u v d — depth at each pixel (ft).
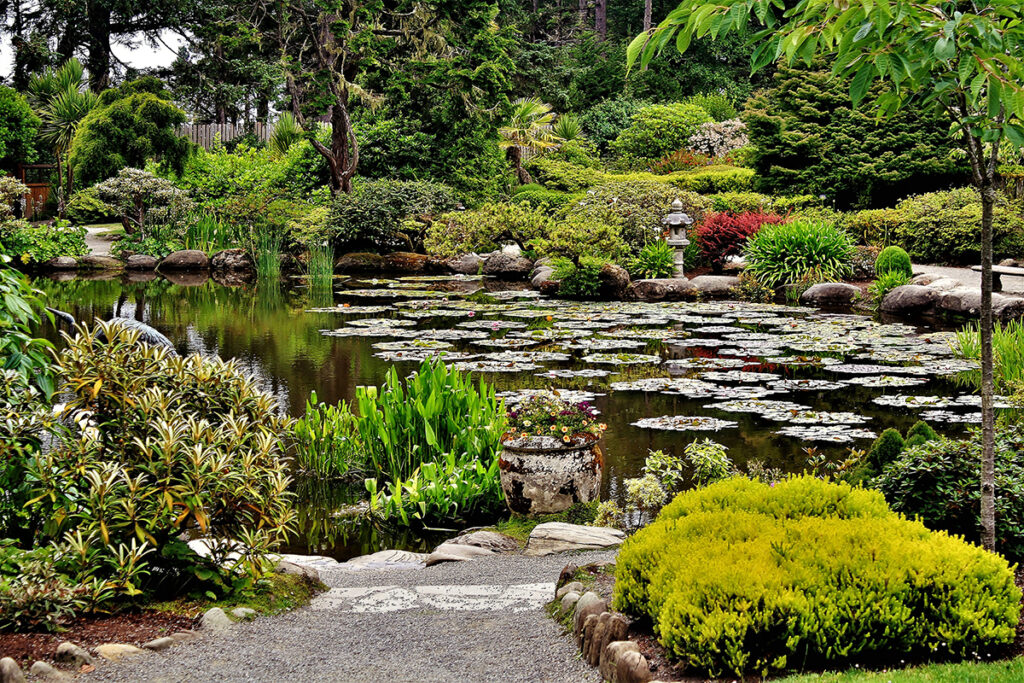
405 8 86.69
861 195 85.81
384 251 88.07
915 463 16.22
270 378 37.52
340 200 85.40
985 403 13.38
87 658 12.19
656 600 11.75
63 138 103.09
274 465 15.75
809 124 88.17
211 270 81.92
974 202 70.18
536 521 21.57
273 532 15.57
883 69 10.52
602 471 24.77
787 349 43.06
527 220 79.66
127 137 94.02
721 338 46.09
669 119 114.32
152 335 39.01
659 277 69.56
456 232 81.92
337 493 24.70
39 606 13.25
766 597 10.91
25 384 15.07
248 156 106.42
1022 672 10.12
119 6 125.59
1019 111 10.50
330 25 83.05
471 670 11.92
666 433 28.73
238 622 14.20
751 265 66.08
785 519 13.21
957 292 52.80
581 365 39.40
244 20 88.22
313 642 13.32
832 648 10.85
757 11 10.46
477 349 43.21
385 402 25.55
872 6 10.05
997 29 10.68
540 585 16.22
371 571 18.45
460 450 24.97
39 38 119.44
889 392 34.09
